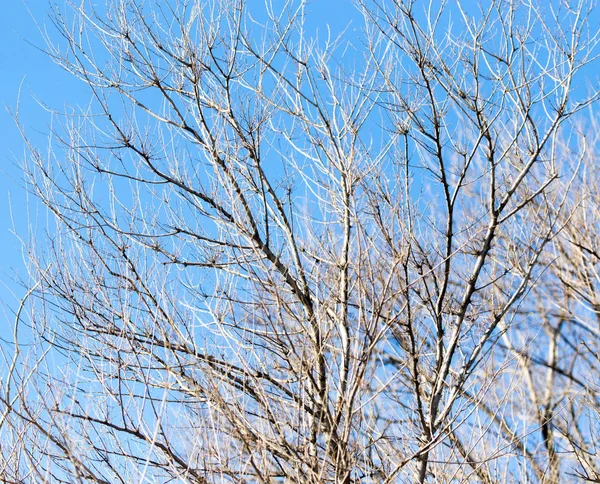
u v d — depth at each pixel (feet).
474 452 19.89
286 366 20.63
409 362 19.71
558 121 21.67
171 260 21.08
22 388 15.58
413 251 21.80
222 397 17.49
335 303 20.48
